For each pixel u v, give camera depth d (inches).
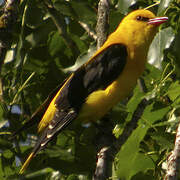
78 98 426.9
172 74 423.2
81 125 447.8
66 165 396.2
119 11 420.5
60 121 419.2
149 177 398.3
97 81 425.1
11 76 468.1
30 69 469.1
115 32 454.3
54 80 475.5
